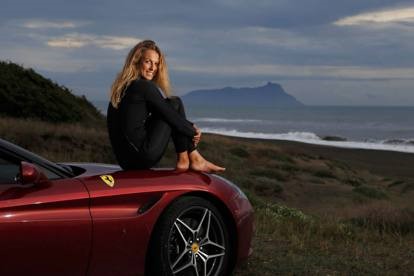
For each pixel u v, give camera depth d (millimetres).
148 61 4383
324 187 27969
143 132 4223
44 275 3432
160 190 3947
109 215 3680
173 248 4102
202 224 4223
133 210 3803
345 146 71625
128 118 4195
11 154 3617
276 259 5707
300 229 8898
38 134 22125
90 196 3623
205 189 4188
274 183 25719
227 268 4438
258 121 183375
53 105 29938
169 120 4273
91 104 36875
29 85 30422
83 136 23969
